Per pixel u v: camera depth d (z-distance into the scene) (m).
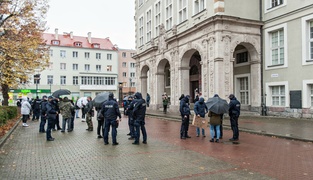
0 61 17.91
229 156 8.02
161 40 27.95
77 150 9.14
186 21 23.34
